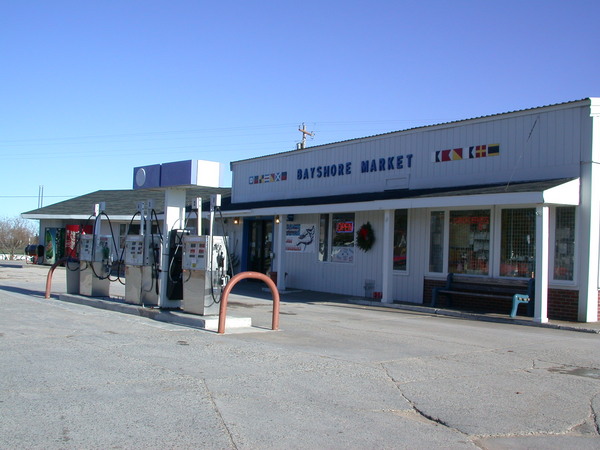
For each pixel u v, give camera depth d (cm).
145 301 1224
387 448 491
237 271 2306
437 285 1586
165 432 502
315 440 500
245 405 587
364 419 562
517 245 1432
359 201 1645
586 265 1302
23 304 1338
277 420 546
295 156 2166
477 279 1480
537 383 725
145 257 1220
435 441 514
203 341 909
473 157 1578
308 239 1998
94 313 1199
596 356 913
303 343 935
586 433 548
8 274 2411
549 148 1403
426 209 1627
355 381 698
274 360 791
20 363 723
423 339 1028
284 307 1483
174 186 1138
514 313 1317
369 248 1772
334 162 2002
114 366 724
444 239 1582
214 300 1094
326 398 624
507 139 1502
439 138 1669
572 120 1359
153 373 695
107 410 554
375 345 949
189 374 696
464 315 1372
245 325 1091
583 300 1300
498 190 1330
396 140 1792
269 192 2280
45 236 3219
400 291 1678
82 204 3278
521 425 563
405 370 769
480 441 518
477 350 937
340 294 1861
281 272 1880
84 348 827
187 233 1183
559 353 931
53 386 627
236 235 2348
